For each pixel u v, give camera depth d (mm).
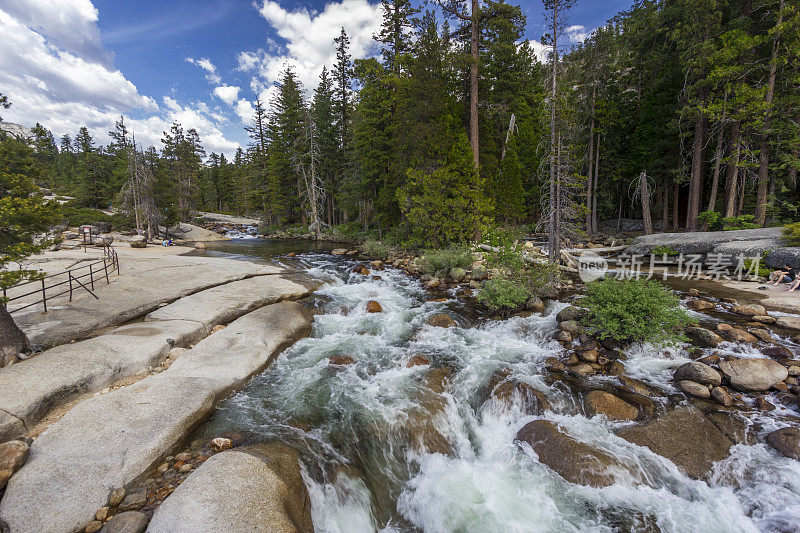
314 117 38094
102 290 12820
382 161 28781
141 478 4832
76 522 4004
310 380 8117
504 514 4980
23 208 7285
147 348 8281
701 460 5492
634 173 32469
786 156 19141
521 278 13961
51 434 5270
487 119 28453
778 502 4754
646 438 5879
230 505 4086
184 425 5859
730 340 8867
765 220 21250
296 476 4965
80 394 6539
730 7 21766
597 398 6867
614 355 8695
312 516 4758
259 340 9633
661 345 8516
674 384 7422
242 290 13953
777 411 6324
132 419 5770
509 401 7324
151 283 14125
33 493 4242
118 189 52125
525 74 34688
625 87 32094
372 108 29344
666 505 4914
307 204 40312
